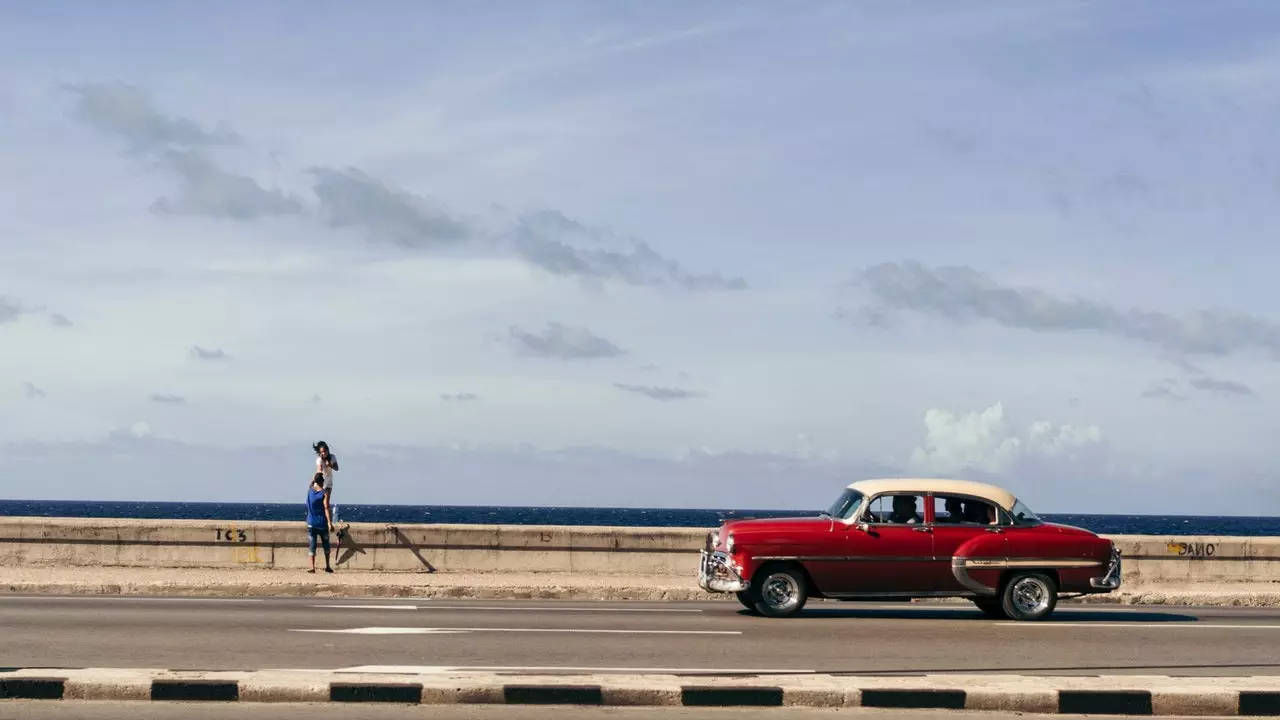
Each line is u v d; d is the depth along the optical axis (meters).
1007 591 17.11
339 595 19.72
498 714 9.62
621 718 9.57
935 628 15.71
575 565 22.55
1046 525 17.52
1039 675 11.78
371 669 11.33
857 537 17.14
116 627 14.44
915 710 10.05
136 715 9.38
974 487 17.62
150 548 22.44
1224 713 10.16
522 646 13.18
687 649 13.15
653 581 21.36
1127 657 13.16
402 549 22.41
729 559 17.06
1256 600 20.69
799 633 14.82
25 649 12.51
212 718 9.32
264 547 22.50
